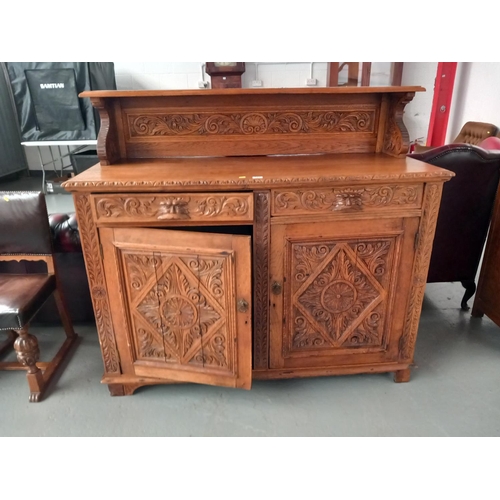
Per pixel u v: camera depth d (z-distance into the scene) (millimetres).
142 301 1456
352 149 1734
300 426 1470
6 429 1467
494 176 1898
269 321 1516
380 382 1688
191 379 1541
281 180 1295
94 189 1282
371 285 1507
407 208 1399
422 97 4781
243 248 1303
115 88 4254
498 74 3916
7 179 5086
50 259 1706
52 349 1927
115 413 1539
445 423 1472
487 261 1997
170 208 1303
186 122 1651
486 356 1843
